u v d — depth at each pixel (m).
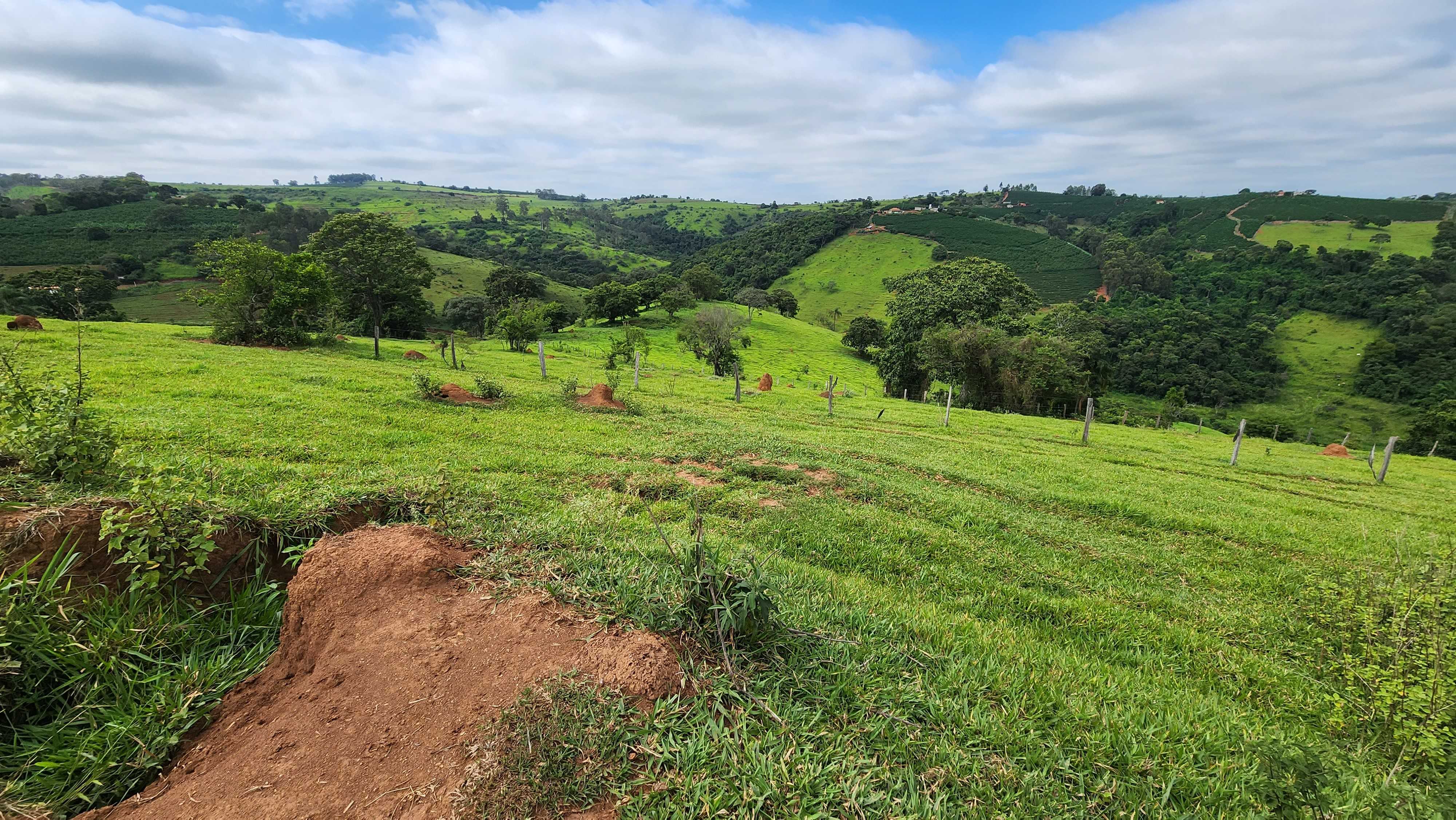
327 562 3.84
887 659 4.26
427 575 3.98
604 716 2.95
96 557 3.69
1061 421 30.45
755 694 3.41
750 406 24.41
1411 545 9.98
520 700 2.93
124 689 3.21
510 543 5.05
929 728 3.54
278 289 28.89
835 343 88.44
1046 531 9.66
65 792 2.72
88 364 16.03
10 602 3.12
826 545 7.70
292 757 2.76
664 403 21.39
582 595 4.01
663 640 3.59
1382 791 2.99
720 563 4.18
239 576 4.25
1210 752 3.85
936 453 15.98
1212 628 6.76
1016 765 3.33
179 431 9.27
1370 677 4.79
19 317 24.08
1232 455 21.25
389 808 2.48
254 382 15.55
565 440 12.32
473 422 13.21
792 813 2.66
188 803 2.59
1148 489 13.77
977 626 5.51
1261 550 9.89
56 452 4.73
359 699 3.06
